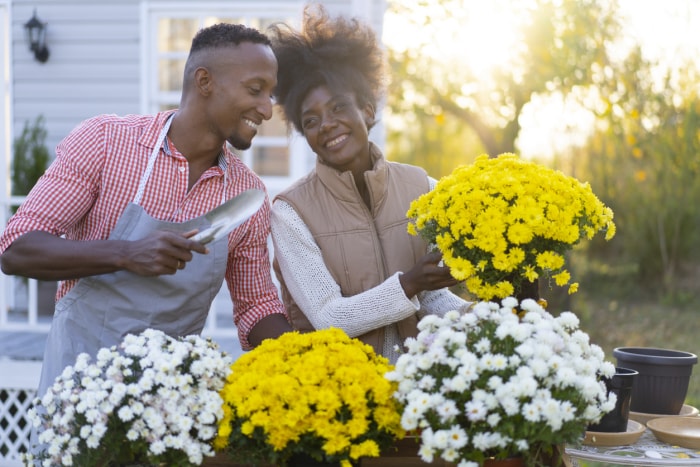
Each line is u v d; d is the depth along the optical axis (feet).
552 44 29.55
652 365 7.38
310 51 7.32
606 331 29.73
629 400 6.80
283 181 21.07
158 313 6.63
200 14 20.93
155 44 21.27
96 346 6.60
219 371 6.01
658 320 30.86
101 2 21.22
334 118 7.13
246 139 6.72
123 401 5.77
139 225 6.43
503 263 6.00
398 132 40.37
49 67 21.48
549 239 6.17
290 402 5.61
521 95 31.04
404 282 6.64
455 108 32.81
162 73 21.42
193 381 5.91
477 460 5.46
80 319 6.64
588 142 33.12
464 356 5.50
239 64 6.50
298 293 7.05
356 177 7.44
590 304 33.91
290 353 6.09
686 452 6.61
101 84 21.42
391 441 5.93
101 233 6.67
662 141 31.50
